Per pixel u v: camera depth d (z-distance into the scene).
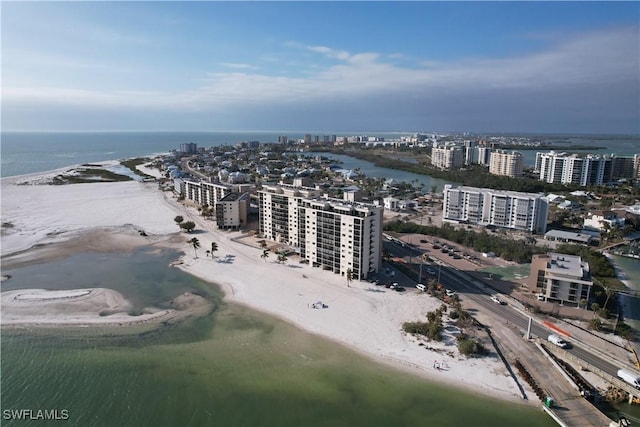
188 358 110.31
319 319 131.62
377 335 121.62
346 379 101.94
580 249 193.00
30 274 172.12
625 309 140.38
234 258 191.12
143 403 92.81
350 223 159.00
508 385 99.31
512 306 139.50
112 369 104.88
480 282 161.62
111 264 185.50
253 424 87.25
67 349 113.62
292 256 192.38
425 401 94.31
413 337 120.38
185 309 139.75
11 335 120.44
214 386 99.00
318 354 112.56
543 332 122.69
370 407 92.31
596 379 101.81
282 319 132.38
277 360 109.75
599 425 85.75
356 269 161.25
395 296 147.00
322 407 92.25
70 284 161.25
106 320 130.88
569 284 137.88
